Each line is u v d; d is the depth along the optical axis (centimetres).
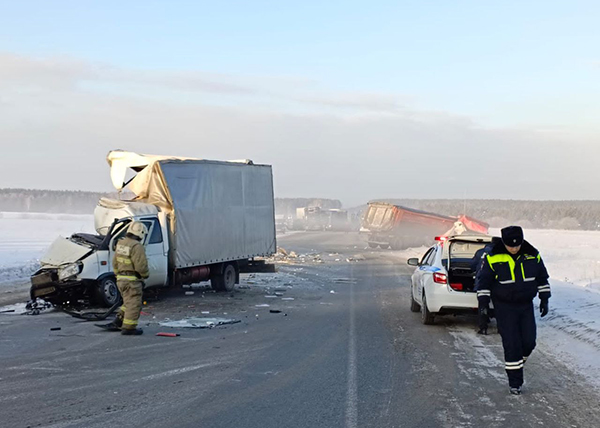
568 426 640
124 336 1138
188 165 1778
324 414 671
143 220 1623
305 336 1171
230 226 1944
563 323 1327
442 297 1255
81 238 1524
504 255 776
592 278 2333
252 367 898
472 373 884
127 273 1148
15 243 3925
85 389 759
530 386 810
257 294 1891
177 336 1147
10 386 771
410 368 910
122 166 1775
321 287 2142
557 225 10894
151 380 810
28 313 1406
